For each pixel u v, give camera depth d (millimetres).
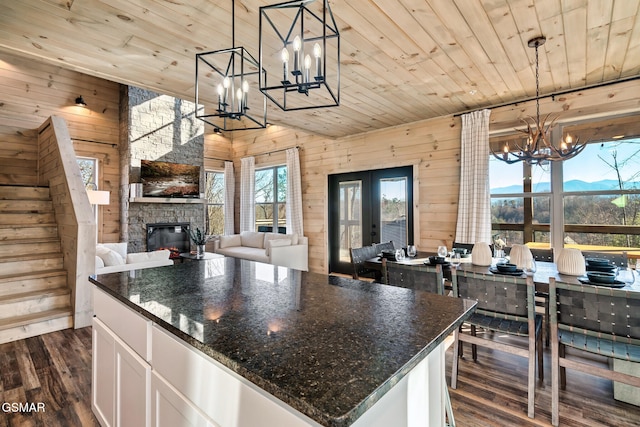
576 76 3316
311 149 6422
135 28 2320
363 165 5523
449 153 4551
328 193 6121
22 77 5625
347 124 4953
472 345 2633
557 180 3807
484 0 2088
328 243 6102
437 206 4668
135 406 1347
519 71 3176
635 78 3287
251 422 833
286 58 1654
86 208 3486
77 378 2338
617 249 3457
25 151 5570
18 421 1867
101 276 1881
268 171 7602
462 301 1405
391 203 5301
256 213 7883
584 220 3650
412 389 994
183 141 6949
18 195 4250
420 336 1021
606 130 3529
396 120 4777
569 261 2361
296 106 4090
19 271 3541
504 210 4188
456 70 3129
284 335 1023
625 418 1895
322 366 825
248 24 2301
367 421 779
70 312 3301
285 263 5652
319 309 1289
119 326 1512
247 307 1310
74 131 6098
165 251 4121
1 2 1990
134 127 6273
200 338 991
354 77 3250
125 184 6281
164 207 6633
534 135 2924
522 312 2008
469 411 1975
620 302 1708
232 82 1966
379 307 1321
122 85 6473
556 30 2441
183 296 1467
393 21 2303
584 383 2271
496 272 2492
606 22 2336
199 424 994
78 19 2201
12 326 2961
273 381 752
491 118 4176
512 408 2002
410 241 5047
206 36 2449
